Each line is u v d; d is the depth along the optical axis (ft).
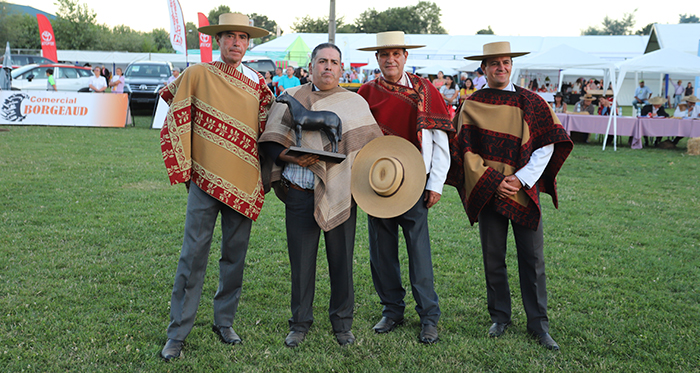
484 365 9.30
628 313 11.39
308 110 9.46
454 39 108.58
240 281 10.07
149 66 56.39
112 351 9.24
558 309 11.64
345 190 9.57
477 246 16.06
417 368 9.10
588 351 9.79
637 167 32.30
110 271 13.05
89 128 42.42
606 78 61.26
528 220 9.90
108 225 16.80
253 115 9.59
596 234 17.62
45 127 41.98
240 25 9.14
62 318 10.41
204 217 9.39
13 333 9.77
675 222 19.34
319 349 9.75
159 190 21.99
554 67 45.73
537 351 9.73
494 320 10.63
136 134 39.55
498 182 9.72
